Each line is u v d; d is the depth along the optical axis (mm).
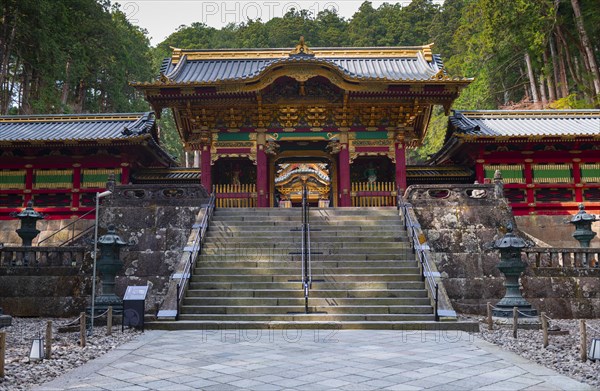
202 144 27328
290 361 9898
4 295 18203
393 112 27062
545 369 9281
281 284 16812
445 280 18641
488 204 20578
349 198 26719
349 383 8102
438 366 9461
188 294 16406
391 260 18047
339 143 27359
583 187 27891
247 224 20828
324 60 24656
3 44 37656
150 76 63562
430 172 29797
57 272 18469
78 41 46156
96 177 28328
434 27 70688
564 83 43062
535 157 28312
